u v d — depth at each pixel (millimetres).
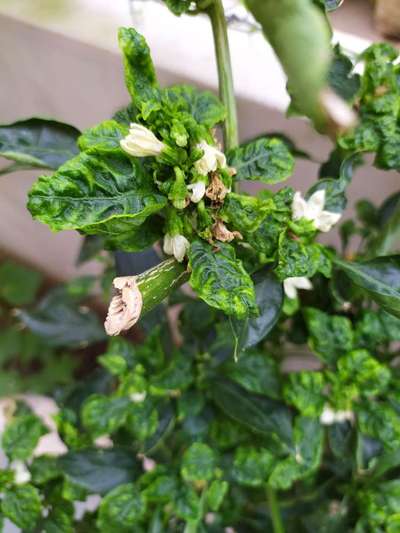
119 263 200
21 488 252
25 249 536
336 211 189
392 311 181
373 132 177
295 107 179
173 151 138
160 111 141
